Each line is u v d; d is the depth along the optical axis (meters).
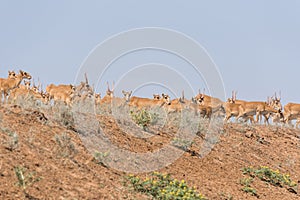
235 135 80.81
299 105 108.31
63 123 57.69
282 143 84.88
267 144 81.94
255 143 79.94
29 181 40.50
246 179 61.12
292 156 79.19
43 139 50.34
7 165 41.53
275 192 60.69
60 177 43.72
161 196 48.03
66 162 47.19
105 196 43.25
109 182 47.16
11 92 96.06
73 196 41.06
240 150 73.69
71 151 49.88
